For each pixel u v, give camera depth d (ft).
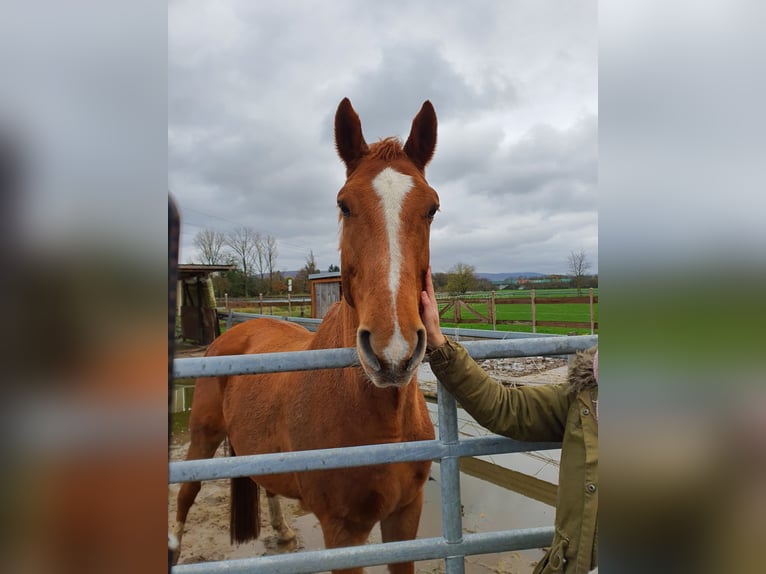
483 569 9.24
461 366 4.68
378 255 4.99
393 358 4.50
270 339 10.36
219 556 10.27
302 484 6.53
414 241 5.15
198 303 42.78
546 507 11.14
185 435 18.20
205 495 13.23
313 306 36.88
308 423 6.51
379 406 5.74
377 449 4.70
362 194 5.33
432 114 6.32
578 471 4.10
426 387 18.16
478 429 14.23
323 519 6.30
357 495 5.90
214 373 4.36
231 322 40.32
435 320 5.11
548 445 5.07
